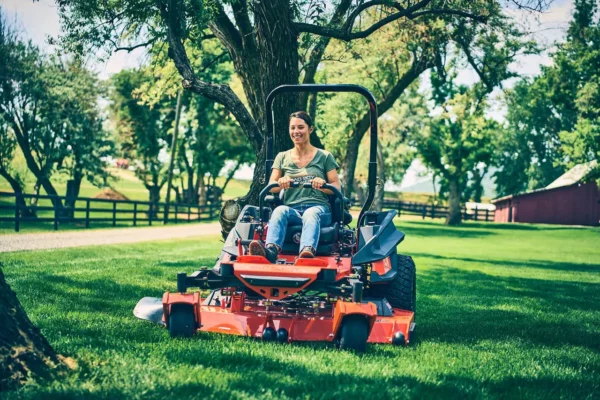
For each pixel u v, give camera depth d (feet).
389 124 145.07
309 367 16.92
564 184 237.45
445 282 46.80
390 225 24.68
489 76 75.97
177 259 53.62
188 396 13.84
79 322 22.50
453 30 61.26
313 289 19.81
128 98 169.78
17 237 72.08
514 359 20.15
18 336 14.53
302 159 23.44
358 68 83.15
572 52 134.31
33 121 120.16
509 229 182.60
